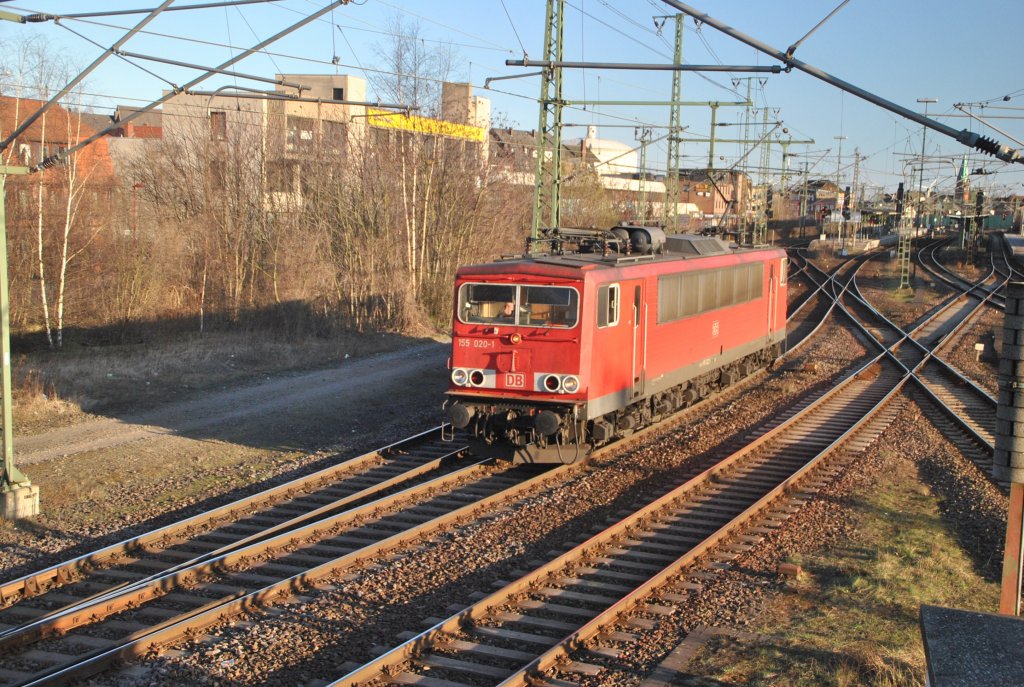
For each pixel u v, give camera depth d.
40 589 9.36
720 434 17.61
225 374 22.80
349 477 14.13
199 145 36.19
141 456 15.19
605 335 14.37
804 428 18.03
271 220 34.03
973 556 11.13
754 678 7.40
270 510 12.37
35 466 14.34
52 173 28.59
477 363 14.39
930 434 17.58
